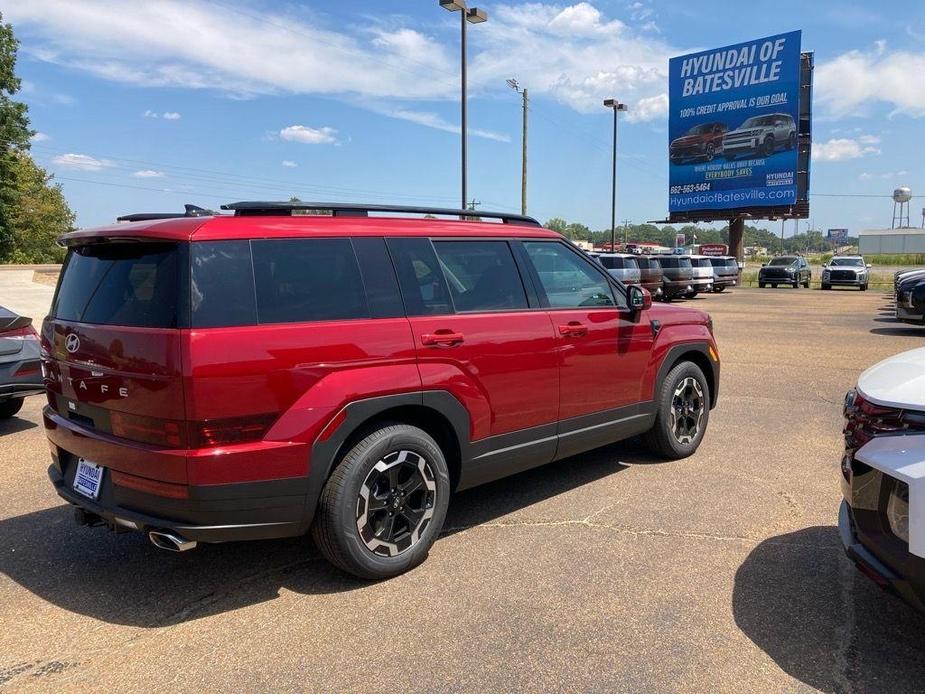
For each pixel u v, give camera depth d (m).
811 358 11.18
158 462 2.99
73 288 3.63
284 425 3.12
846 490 2.98
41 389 6.66
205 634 3.07
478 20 19.19
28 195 59.00
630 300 4.89
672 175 43.53
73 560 3.86
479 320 3.94
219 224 3.20
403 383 3.50
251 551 3.97
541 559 3.79
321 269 3.42
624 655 2.86
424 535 3.67
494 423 4.02
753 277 44.16
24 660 2.88
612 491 4.87
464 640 2.99
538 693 2.62
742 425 6.75
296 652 2.91
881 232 96.31
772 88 38.94
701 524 4.25
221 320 3.03
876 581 2.70
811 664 2.79
